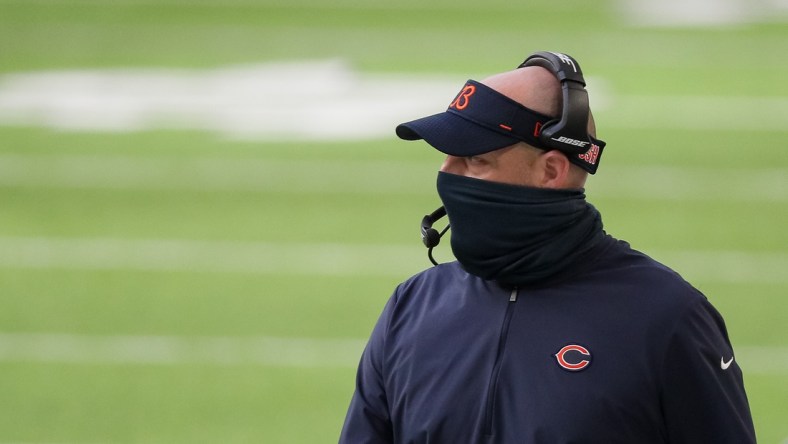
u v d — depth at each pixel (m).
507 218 8.34
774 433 23.53
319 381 26.47
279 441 23.44
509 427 8.13
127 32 59.19
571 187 8.51
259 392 25.92
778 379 26.20
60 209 38.97
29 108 49.34
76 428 24.25
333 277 33.16
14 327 29.72
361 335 29.20
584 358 8.09
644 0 64.06
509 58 56.28
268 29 59.94
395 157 44.06
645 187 41.22
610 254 8.59
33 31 58.97
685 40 58.50
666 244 36.09
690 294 8.24
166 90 51.66
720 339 8.28
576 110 8.30
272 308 30.95
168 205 39.47
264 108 49.50
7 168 42.88
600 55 56.78
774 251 35.31
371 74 53.50
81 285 32.53
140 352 28.22
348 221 37.91
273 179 41.84
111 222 37.78
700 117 48.59
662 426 8.08
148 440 23.66
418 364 8.63
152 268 33.88
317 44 57.75
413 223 37.72
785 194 40.38
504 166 8.40
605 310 8.21
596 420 7.95
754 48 57.25
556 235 8.40
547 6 63.78
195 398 25.67
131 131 47.00
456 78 53.06
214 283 32.75
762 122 48.00
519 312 8.41
